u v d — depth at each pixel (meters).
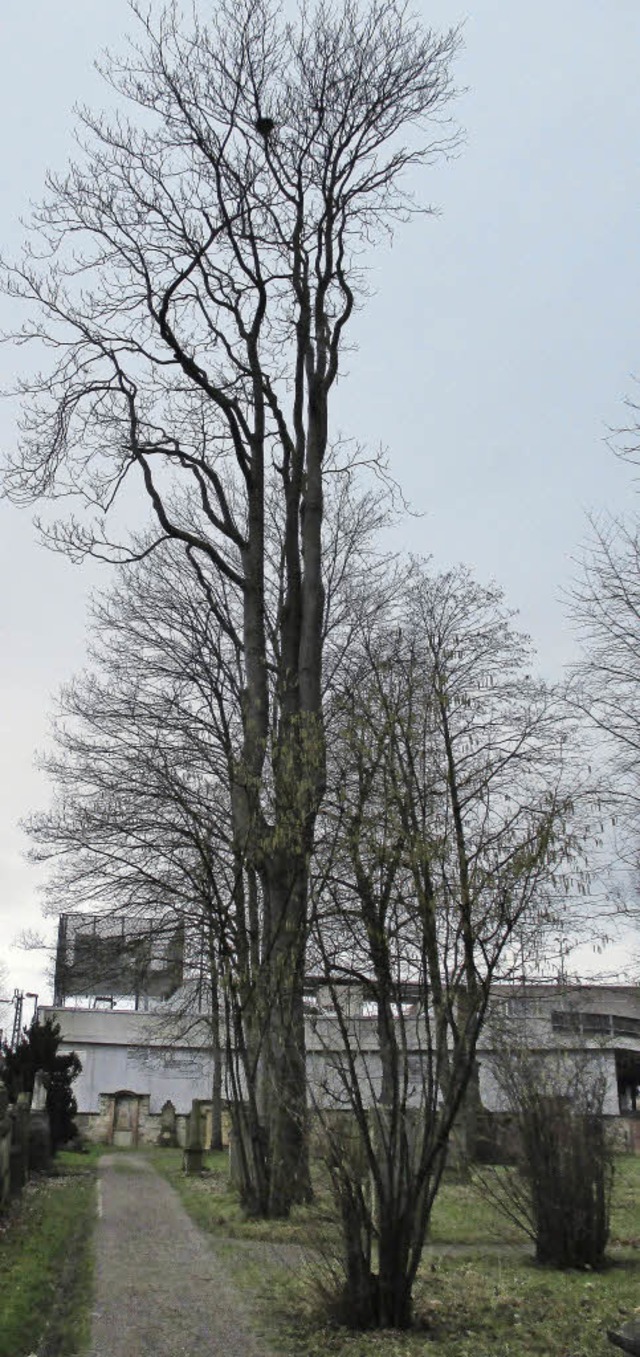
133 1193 19.69
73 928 25.14
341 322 21.47
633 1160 26.88
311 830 9.88
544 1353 7.39
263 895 16.22
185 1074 47.28
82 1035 49.41
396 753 8.64
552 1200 11.05
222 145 20.83
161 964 26.64
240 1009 14.74
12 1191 16.48
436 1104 8.41
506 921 8.27
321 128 21.08
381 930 8.43
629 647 18.11
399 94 21.22
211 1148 36.88
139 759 23.00
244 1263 11.20
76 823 22.70
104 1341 7.73
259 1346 7.60
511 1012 14.65
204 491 21.42
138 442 21.28
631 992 18.47
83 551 20.97
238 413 20.84
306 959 10.23
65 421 21.28
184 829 19.75
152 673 24.89
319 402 20.56
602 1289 9.66
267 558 25.95
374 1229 8.34
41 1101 33.72
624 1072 36.38
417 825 8.40
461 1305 8.84
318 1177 8.70
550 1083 11.94
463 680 19.03
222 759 22.66
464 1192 15.57
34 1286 9.36
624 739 18.19
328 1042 9.07
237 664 24.25
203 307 21.53
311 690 18.75
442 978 8.36
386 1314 8.17
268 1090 14.69
